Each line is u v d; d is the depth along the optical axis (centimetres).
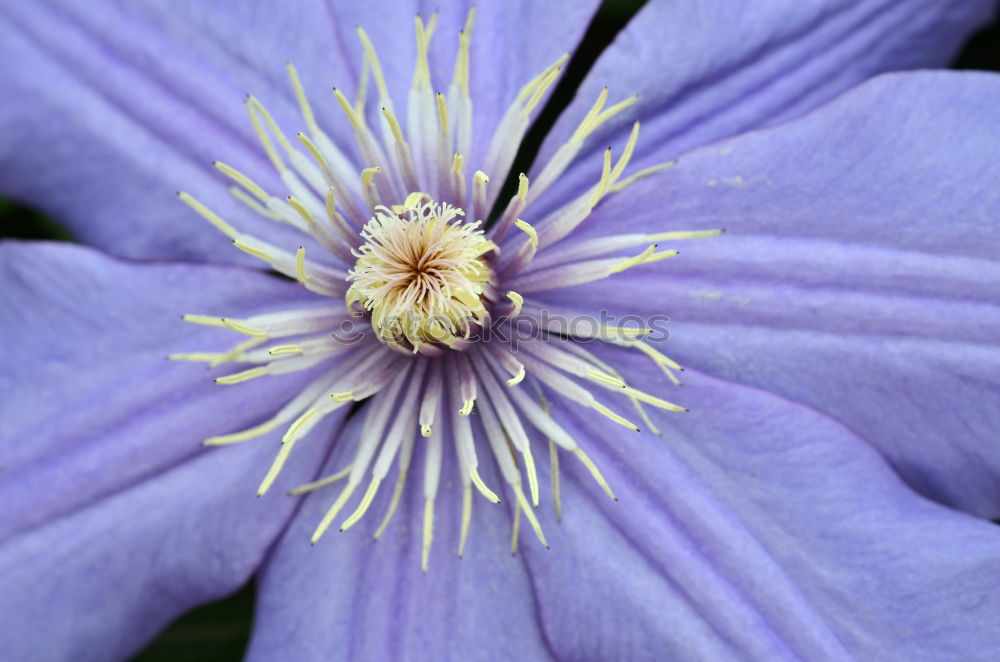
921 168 22
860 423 22
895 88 22
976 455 22
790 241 22
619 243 22
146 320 22
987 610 21
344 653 22
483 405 22
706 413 22
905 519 22
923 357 22
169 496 22
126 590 22
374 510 22
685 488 22
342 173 22
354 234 22
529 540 22
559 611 22
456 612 22
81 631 22
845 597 22
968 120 22
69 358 22
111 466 22
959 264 22
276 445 22
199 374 22
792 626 22
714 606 22
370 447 22
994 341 22
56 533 22
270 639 22
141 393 22
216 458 22
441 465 22
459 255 22
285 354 22
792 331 22
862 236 22
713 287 22
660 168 22
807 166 22
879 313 22
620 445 22
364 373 22
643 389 22
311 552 22
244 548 22
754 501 22
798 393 22
